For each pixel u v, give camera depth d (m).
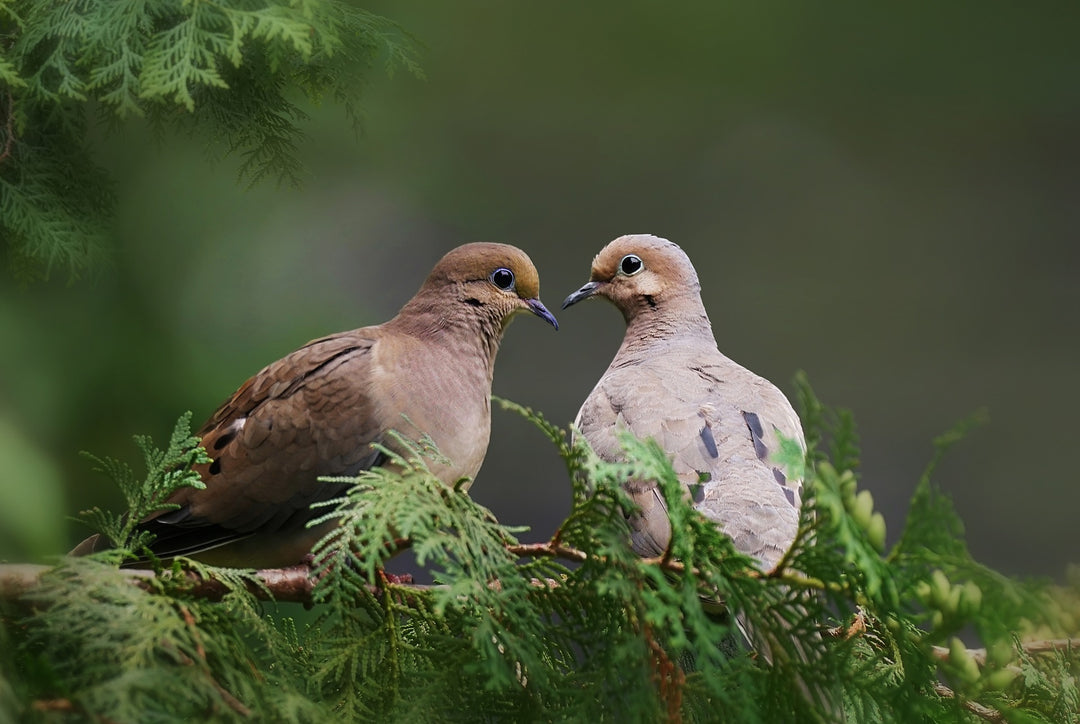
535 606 5.75
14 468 5.93
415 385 7.62
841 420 5.14
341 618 5.44
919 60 29.88
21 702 4.61
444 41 25.44
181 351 10.20
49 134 7.75
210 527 7.37
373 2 15.46
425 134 24.19
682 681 5.45
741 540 7.46
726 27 28.08
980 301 27.77
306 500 7.41
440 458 5.80
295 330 11.25
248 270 11.04
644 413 8.96
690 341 11.21
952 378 26.59
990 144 29.81
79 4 7.11
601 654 5.51
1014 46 29.94
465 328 8.14
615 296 11.65
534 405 23.77
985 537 23.20
